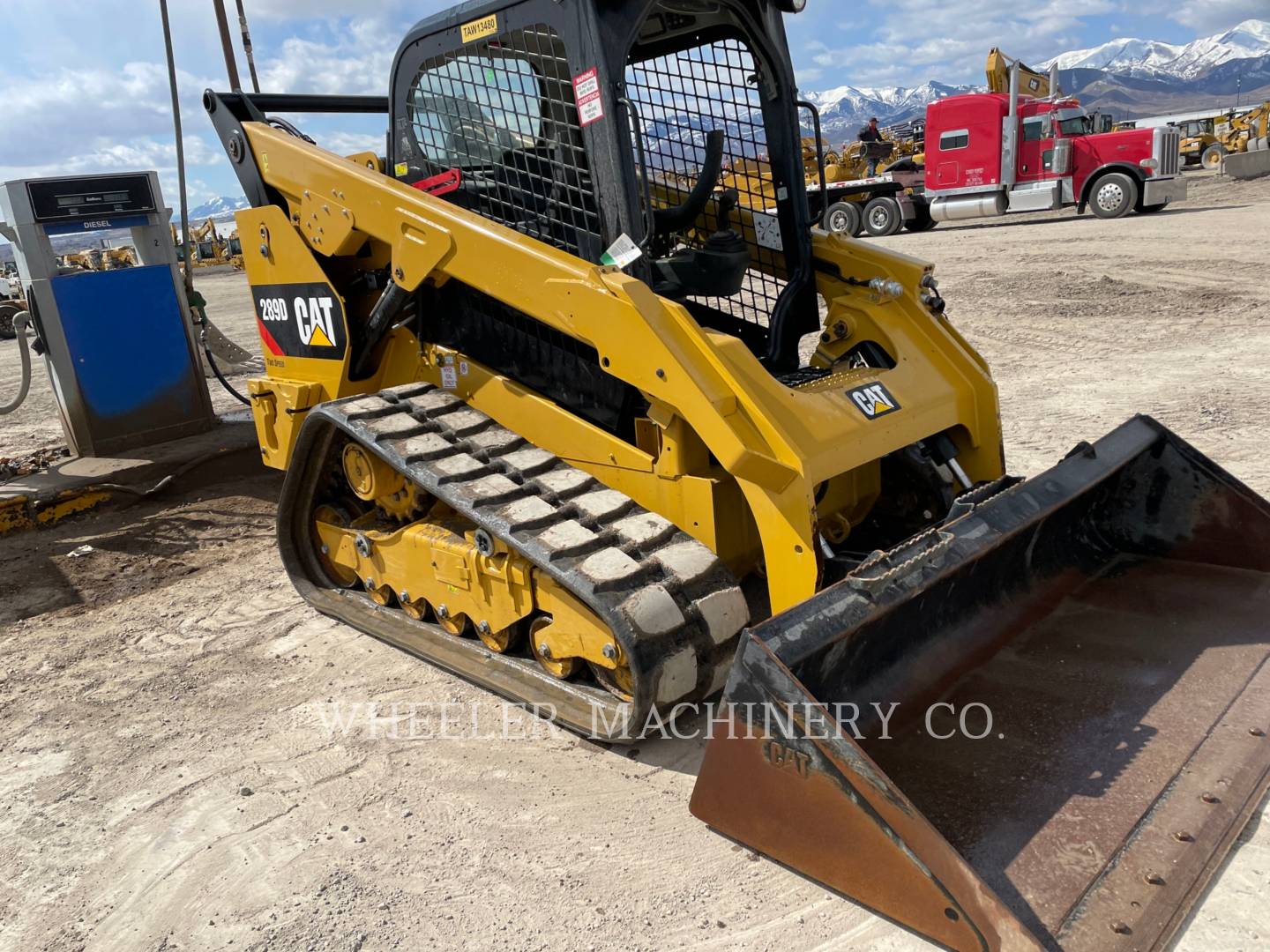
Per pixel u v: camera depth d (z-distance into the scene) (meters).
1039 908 2.20
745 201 4.00
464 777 3.11
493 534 3.25
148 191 6.68
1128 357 8.16
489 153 3.72
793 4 3.80
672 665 2.91
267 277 4.51
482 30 3.53
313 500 4.46
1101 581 3.69
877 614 2.65
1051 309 10.40
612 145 3.21
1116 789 2.58
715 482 3.18
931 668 3.10
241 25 5.85
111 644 4.27
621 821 2.84
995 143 18.27
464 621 3.81
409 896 2.58
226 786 3.13
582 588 2.93
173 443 6.91
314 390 4.39
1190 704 2.90
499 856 2.71
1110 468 3.57
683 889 2.54
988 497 3.30
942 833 2.44
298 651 4.10
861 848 2.33
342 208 3.93
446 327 4.05
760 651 2.40
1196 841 2.40
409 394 3.98
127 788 3.16
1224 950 2.21
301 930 2.48
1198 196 21.34
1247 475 5.11
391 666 3.90
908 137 26.30
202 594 4.78
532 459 3.61
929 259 14.69
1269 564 3.55
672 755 3.17
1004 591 3.47
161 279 6.77
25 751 3.43
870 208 19.84
